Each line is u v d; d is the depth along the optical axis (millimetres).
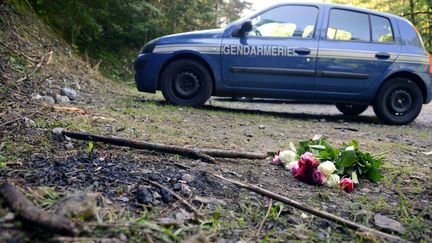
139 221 1495
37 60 5977
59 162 2178
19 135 2693
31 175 1918
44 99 4355
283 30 6051
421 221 1912
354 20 6129
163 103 6242
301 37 6000
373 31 6160
